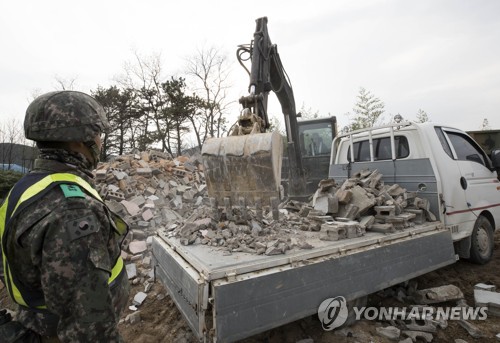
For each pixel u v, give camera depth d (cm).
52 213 101
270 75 407
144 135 2228
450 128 403
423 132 359
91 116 125
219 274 175
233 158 248
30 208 104
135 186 710
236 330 169
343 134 461
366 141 441
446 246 314
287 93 429
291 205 361
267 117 350
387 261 251
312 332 250
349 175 437
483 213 418
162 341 274
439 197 334
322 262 208
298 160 454
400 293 320
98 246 106
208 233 246
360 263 231
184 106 2175
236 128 275
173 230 296
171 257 232
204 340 168
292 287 192
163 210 655
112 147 2519
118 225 136
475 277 373
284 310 188
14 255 107
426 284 354
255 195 244
